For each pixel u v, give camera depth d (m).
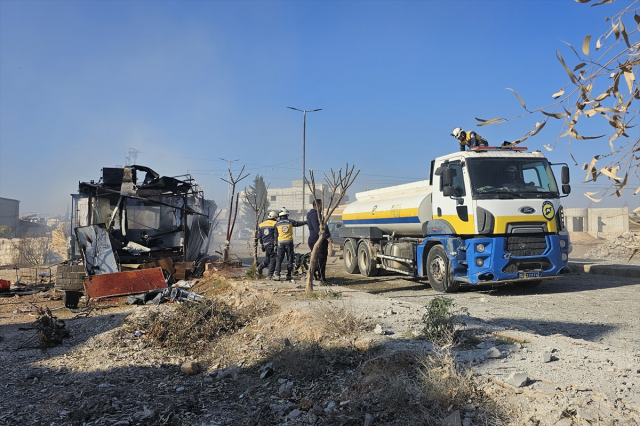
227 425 4.20
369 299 8.35
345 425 3.83
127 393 5.17
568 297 9.93
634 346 5.92
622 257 19.61
